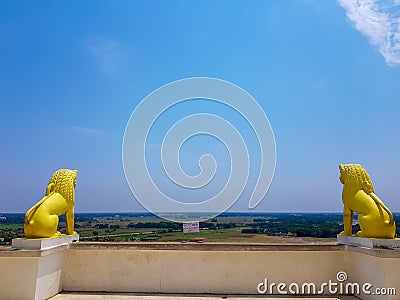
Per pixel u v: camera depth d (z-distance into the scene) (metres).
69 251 6.37
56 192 6.23
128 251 6.28
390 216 5.31
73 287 6.27
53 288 5.90
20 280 5.32
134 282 6.23
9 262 5.38
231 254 6.20
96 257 6.33
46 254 5.50
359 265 5.72
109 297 5.90
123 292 6.20
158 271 6.23
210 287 6.14
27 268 5.35
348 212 6.16
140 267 6.26
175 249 6.20
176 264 6.23
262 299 5.85
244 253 6.18
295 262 6.14
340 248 6.05
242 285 6.12
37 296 5.35
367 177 5.92
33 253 5.28
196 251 6.21
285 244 6.16
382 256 4.98
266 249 6.12
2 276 5.35
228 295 6.05
